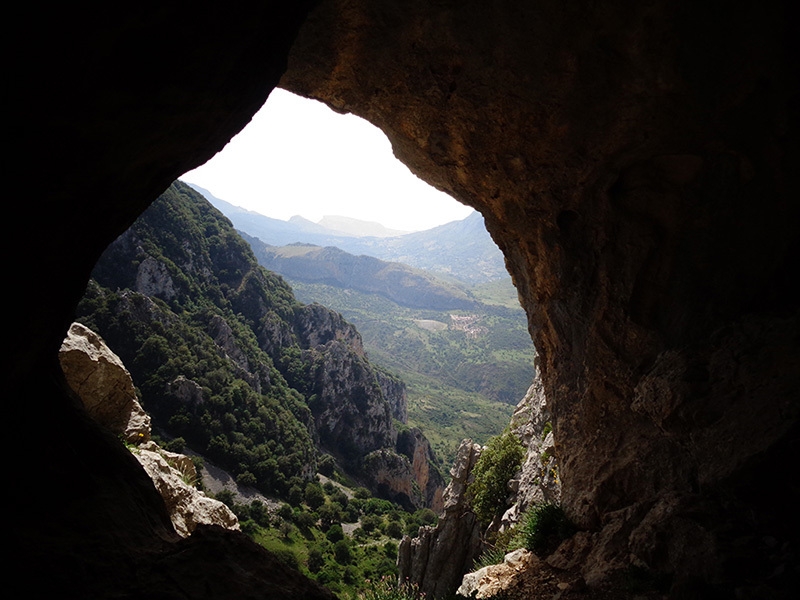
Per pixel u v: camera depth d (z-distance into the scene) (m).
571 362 10.21
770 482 5.38
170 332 62.47
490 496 16.94
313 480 76.19
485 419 173.00
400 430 115.88
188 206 98.69
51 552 4.00
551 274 10.24
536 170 9.29
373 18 7.65
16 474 4.38
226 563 4.75
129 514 5.17
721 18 6.39
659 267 8.20
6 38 2.89
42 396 5.30
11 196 3.50
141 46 3.70
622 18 6.76
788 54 6.42
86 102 3.59
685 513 6.33
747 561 5.25
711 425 6.28
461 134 9.46
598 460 9.12
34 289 4.19
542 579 8.35
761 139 7.03
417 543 18.89
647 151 7.95
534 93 8.12
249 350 84.38
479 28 7.52
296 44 8.15
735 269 7.53
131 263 69.62
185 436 58.06
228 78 4.78
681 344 7.81
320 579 47.41
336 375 104.19
